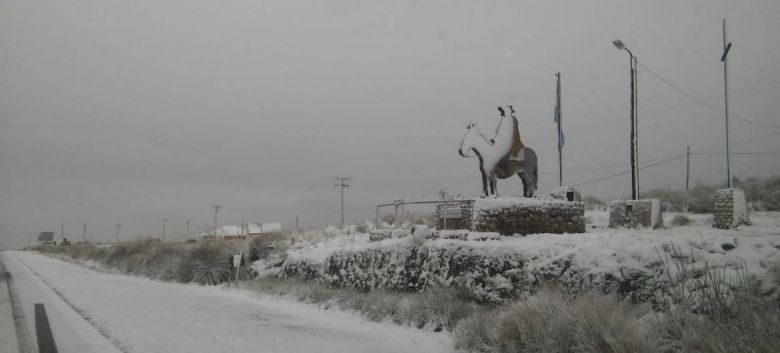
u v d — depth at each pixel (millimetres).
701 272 8719
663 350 7062
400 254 15023
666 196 25500
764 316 6844
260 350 9055
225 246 25766
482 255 12477
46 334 9805
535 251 11516
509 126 17438
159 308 14234
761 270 8250
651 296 9102
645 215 17203
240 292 19500
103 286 20875
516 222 15578
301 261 20844
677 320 7500
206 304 15648
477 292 12156
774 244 8977
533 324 8500
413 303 12391
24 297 16234
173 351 8688
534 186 17984
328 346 9617
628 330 7242
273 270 23266
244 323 12062
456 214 17297
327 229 30703
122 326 10898
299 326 11898
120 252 37500
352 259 17344
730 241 9406
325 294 15906
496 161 17031
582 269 10305
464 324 10086
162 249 31203
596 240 11070
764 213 18875
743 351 6441
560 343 7816
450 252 13430
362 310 13492
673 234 12219
